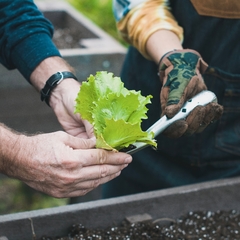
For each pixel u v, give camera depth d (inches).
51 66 54.1
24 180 43.2
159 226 54.6
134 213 55.2
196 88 49.8
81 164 40.7
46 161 40.6
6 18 55.5
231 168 65.3
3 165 42.8
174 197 56.7
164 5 60.4
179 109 47.1
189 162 66.0
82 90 40.1
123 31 62.2
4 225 49.3
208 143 64.5
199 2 58.7
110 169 42.2
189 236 54.1
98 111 39.4
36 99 98.3
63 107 52.6
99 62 97.0
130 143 40.4
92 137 48.8
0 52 57.0
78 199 97.0
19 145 41.5
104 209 53.5
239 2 56.7
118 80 41.3
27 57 54.5
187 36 61.5
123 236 52.3
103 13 160.7
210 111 48.4
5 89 95.0
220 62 61.0
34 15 56.8
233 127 64.1
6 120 98.1
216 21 58.9
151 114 67.1
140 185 71.7
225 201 59.4
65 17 134.0
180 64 51.1
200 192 57.8
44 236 51.3
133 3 59.0
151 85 65.9
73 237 51.1
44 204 116.0
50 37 57.8
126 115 39.9
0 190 118.3
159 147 67.2
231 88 61.3
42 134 42.1
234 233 55.4
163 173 68.2
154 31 56.4
